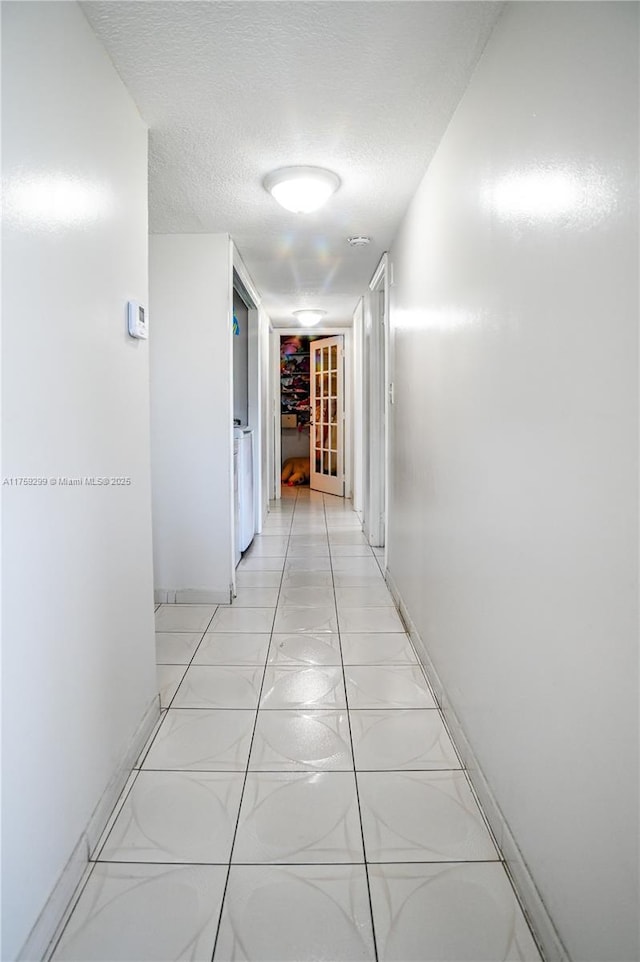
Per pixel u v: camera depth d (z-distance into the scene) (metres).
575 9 1.04
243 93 1.79
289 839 1.50
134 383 1.82
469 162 1.75
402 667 2.54
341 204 2.80
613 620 0.93
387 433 3.79
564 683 1.11
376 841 1.50
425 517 2.50
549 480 1.17
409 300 2.83
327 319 6.57
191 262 3.27
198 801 1.65
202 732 2.00
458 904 1.31
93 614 1.48
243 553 4.63
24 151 1.12
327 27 1.48
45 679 1.20
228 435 3.37
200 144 2.14
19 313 1.10
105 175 1.57
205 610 3.30
